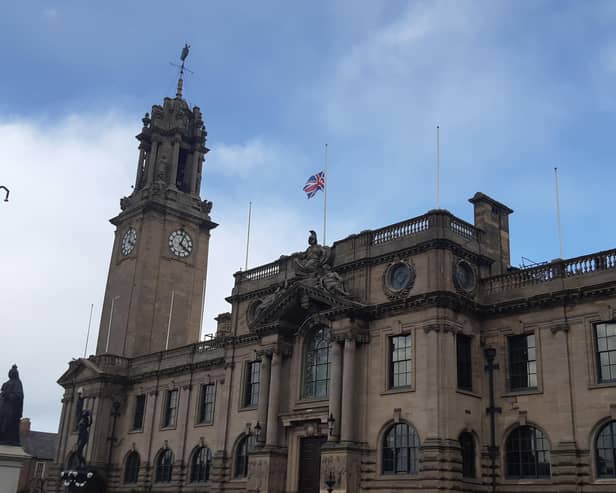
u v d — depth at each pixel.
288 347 51.72
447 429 40.62
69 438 73.38
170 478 63.09
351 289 48.12
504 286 44.81
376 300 46.59
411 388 42.81
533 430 40.88
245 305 57.88
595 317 39.72
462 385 43.00
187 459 61.31
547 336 41.50
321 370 49.47
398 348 44.88
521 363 42.66
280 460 49.12
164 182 84.38
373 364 45.50
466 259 45.56
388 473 42.81
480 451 42.06
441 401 41.03
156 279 79.81
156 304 79.06
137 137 88.62
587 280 40.72
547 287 42.50
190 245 83.94
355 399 45.00
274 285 54.75
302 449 48.97
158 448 65.06
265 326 51.97
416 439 42.03
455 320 43.25
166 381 67.31
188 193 87.12
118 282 81.69
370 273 47.56
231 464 54.62
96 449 69.19
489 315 44.62
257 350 54.09
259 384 54.19
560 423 39.41
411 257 45.56
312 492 47.31
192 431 61.91
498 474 41.34
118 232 85.38
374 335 46.03
